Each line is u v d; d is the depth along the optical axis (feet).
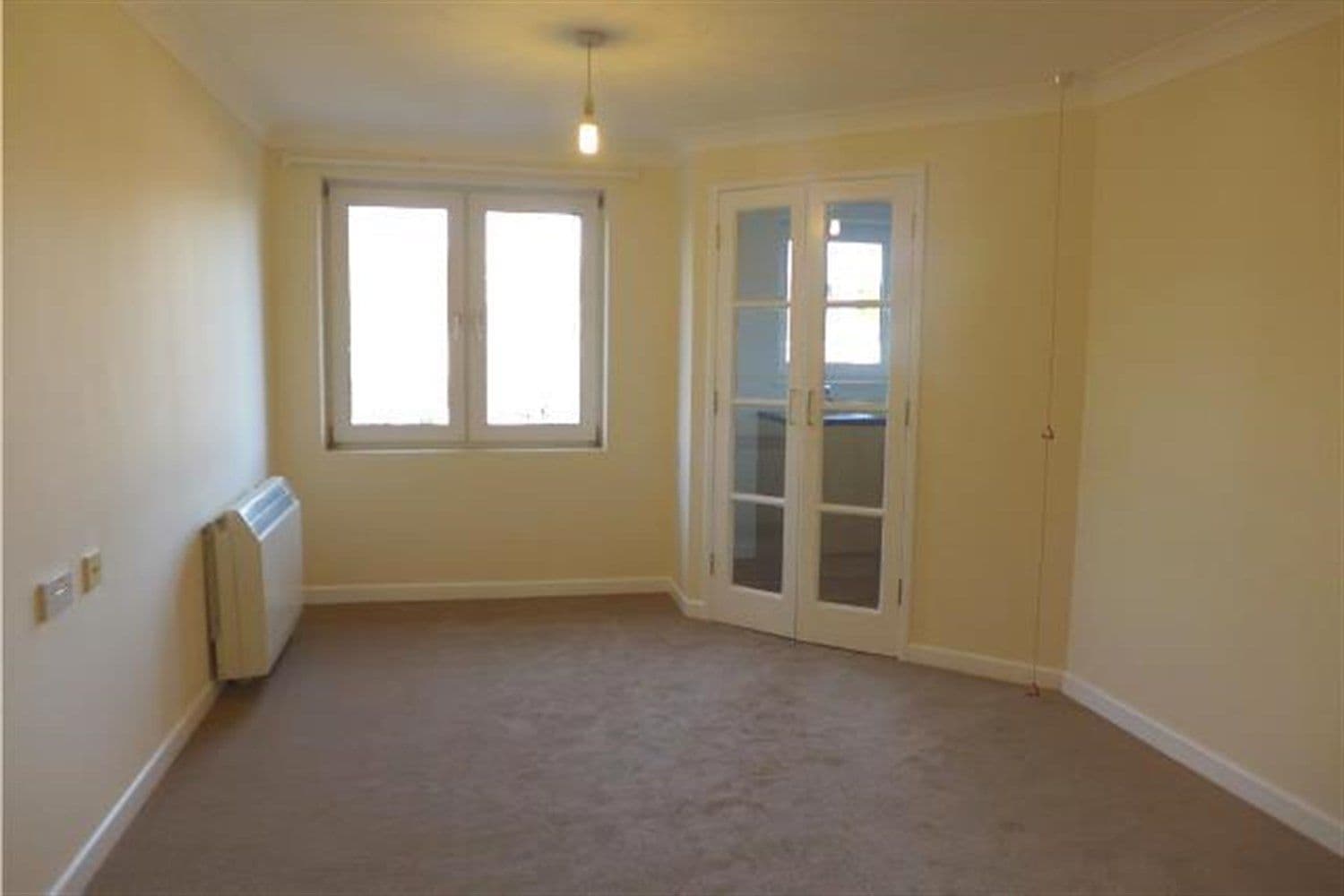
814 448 14.92
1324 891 8.49
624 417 17.56
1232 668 10.29
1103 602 12.48
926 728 11.97
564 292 17.52
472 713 12.21
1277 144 9.67
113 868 8.52
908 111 13.64
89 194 8.34
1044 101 12.80
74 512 8.03
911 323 13.99
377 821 9.48
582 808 9.80
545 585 17.58
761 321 15.49
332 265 16.62
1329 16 9.06
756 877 8.61
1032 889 8.50
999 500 13.58
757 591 15.81
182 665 11.07
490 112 14.40
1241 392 10.14
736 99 13.50
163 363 10.32
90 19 8.40
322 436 16.61
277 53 11.51
